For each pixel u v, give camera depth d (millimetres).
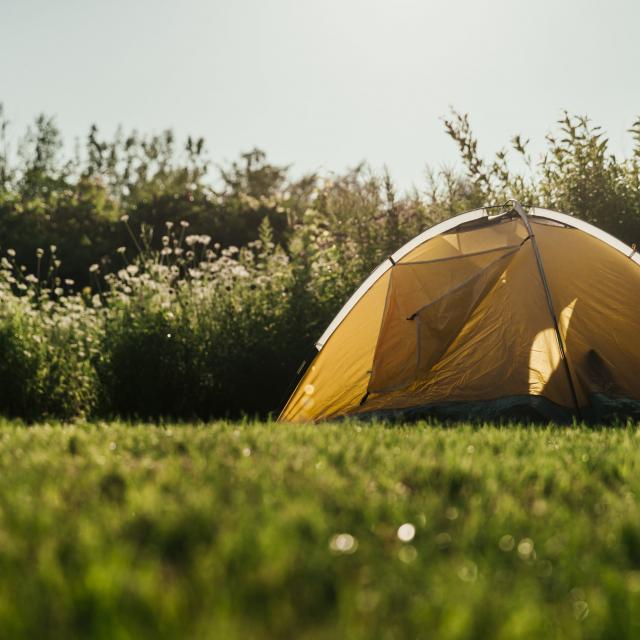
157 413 8656
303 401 7762
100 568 2146
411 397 7227
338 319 7809
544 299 7145
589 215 10375
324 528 2678
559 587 2266
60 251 16125
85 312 9320
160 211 17547
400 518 2895
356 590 2123
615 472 3906
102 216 17688
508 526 2848
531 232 7418
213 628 1781
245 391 9000
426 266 7664
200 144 21891
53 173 21266
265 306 9406
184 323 8945
